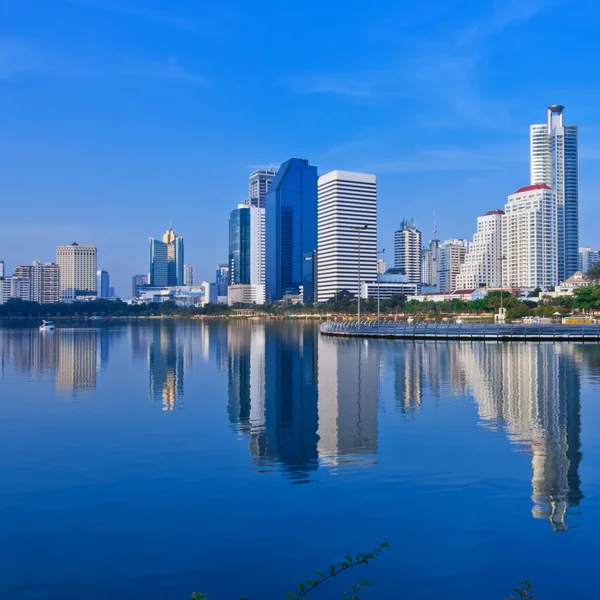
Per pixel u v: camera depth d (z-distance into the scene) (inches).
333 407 1501.0
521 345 3614.7
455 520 733.9
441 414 1390.3
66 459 1027.3
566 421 1300.4
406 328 4335.6
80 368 2527.1
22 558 653.3
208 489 859.4
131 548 672.4
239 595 574.6
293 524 728.3
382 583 591.5
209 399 1664.6
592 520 732.0
